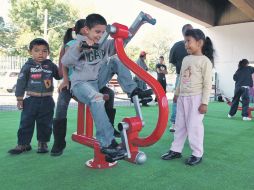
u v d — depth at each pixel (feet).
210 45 8.93
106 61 7.15
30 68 9.34
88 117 7.98
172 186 6.49
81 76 6.99
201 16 34.63
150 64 100.12
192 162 8.09
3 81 41.14
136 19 6.51
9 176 7.04
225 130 13.96
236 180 6.95
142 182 6.70
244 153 9.50
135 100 6.59
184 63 8.66
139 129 6.54
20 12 65.77
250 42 36.81
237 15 37.22
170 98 34.96
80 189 6.26
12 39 68.80
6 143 10.39
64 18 68.85
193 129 8.29
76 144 10.32
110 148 6.24
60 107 8.63
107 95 7.38
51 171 7.42
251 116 18.76
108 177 7.00
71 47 6.71
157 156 8.96
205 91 8.16
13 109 20.67
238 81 18.17
